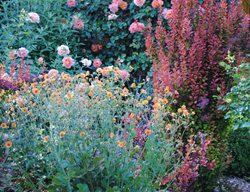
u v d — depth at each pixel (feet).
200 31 12.27
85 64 17.61
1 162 9.86
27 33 17.89
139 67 18.75
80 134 9.13
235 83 11.82
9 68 15.80
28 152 9.98
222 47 12.45
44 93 10.62
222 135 12.48
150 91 16.58
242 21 12.71
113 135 9.11
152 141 9.74
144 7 19.38
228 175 15.57
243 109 10.98
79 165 9.20
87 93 10.59
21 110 10.31
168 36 13.55
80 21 19.33
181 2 12.62
